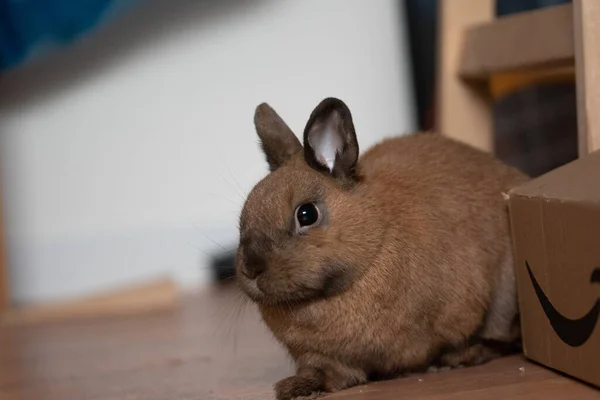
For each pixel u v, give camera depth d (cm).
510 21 324
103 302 446
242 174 491
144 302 442
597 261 190
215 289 486
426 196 233
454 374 230
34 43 416
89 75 479
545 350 218
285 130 240
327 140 226
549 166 405
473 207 240
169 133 488
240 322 374
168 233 494
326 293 218
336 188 221
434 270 226
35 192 482
